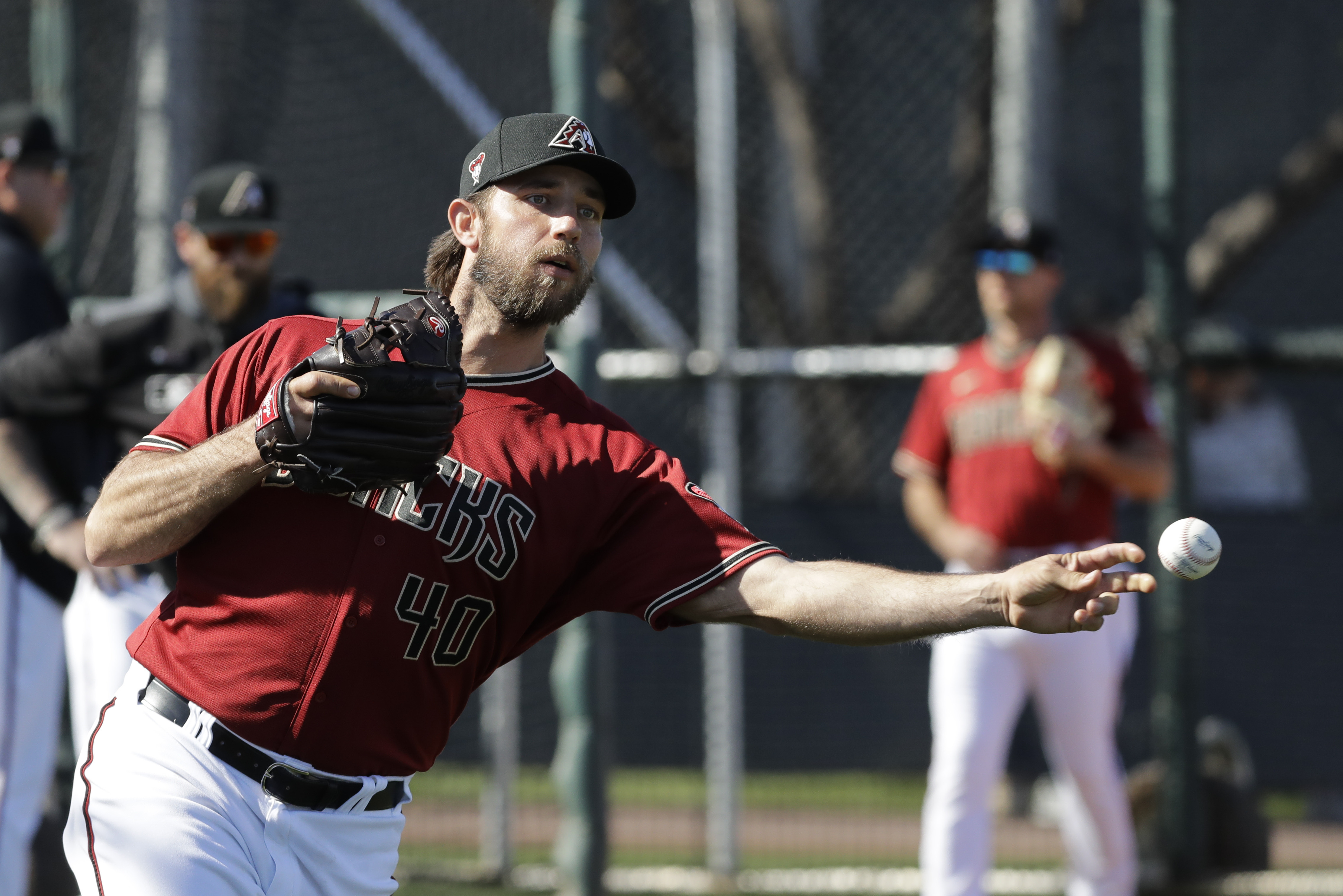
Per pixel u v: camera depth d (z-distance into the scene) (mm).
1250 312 33656
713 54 20562
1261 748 24984
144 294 21672
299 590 8438
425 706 8820
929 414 18062
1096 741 16656
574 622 17734
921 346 28609
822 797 25156
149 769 8500
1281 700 24969
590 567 9102
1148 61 20781
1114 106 30641
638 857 21781
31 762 15031
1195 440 26078
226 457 7992
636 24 28844
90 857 8602
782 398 25188
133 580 14031
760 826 23719
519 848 22531
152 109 21875
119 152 23297
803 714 24250
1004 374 17562
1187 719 20250
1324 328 33281
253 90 25188
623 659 24250
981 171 29109
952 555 17578
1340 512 25203
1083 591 7859
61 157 15945
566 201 8727
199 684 8570
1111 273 29969
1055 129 26484
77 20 21375
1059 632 7988
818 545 22797
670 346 20938
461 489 8539
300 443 7727
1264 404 26438
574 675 17719
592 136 8875
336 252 26938
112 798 8516
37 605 15031
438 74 22312
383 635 8461
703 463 25219
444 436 7961
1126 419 17422
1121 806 16969
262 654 8469
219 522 8641
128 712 8820
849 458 25438
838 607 8531
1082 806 16938
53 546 13914
